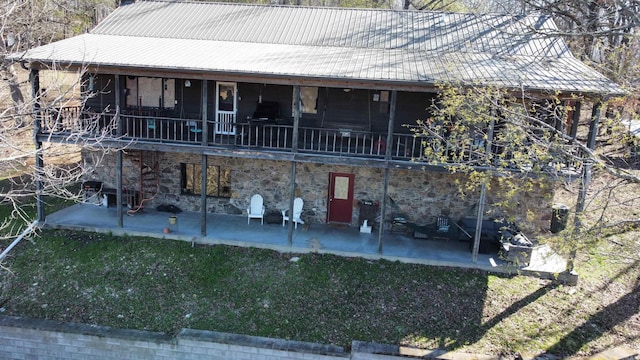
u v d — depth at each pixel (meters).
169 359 11.39
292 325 11.74
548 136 11.41
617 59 14.51
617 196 17.66
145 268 13.56
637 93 12.42
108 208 16.86
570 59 15.00
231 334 11.40
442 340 11.23
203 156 14.37
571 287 13.16
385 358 10.63
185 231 15.10
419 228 14.91
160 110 16.50
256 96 16.20
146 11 18.97
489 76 12.73
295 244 14.54
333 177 15.98
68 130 14.55
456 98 11.45
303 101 15.95
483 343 11.17
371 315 12.04
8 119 13.34
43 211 15.27
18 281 13.07
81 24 26.00
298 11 18.95
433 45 16.41
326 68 13.38
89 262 13.74
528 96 12.05
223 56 14.52
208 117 16.45
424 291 12.89
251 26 17.92
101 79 16.52
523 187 11.55
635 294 12.90
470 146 12.52
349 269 13.70
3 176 18.84
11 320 11.73
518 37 16.69
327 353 10.84
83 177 16.80
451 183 15.37
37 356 11.77
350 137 14.87
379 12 18.81
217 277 13.30
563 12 17.09
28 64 13.66
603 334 11.54
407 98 15.42
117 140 13.69
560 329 11.66
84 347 11.53
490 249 14.57
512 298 12.70
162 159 16.66
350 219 16.23
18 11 19.20
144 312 12.14
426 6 28.72
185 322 11.84
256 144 14.40
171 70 13.22
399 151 15.27
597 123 12.22
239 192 16.55
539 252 14.66
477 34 17.08
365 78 12.52
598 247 12.95
